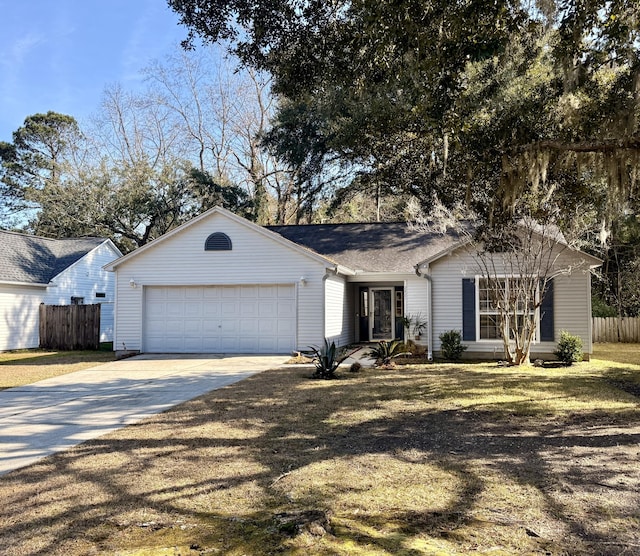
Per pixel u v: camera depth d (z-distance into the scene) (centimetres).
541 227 1309
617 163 823
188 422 745
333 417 760
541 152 870
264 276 1631
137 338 1691
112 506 432
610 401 847
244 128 3572
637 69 772
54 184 3172
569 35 704
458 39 634
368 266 1772
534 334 1432
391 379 1108
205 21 773
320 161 2814
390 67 759
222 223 1662
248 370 1291
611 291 2542
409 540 349
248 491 462
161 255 1686
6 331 1925
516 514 402
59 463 562
